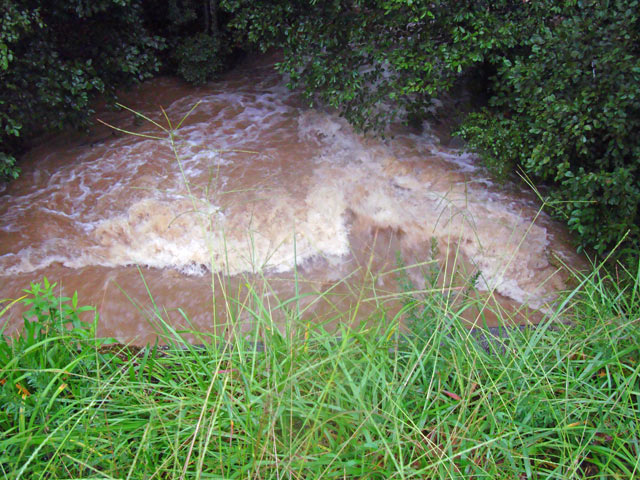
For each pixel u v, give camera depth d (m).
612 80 5.41
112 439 2.32
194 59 10.22
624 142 5.53
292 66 7.95
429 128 8.77
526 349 2.68
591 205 5.69
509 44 6.57
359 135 8.65
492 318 5.42
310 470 2.14
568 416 2.41
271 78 11.00
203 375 2.68
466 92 9.08
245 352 2.63
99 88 7.53
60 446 2.13
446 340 2.75
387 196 7.41
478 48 6.66
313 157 8.30
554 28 6.29
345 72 7.77
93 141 8.88
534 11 6.64
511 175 7.59
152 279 6.32
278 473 2.13
